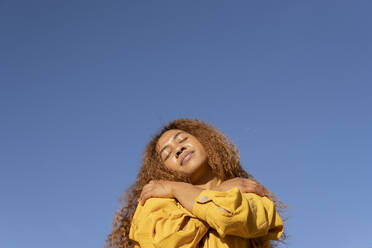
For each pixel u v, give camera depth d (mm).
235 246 3281
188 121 4574
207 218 3115
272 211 3355
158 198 3426
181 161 3879
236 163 4223
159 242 3096
